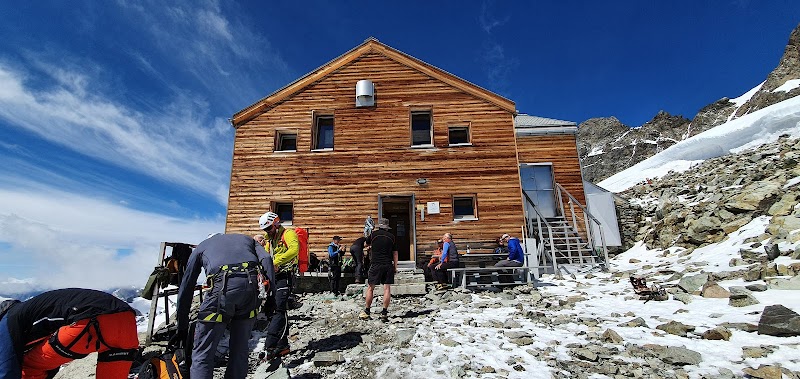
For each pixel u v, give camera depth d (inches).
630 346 179.0
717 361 156.6
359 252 405.7
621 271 421.7
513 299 325.4
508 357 177.9
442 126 548.4
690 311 228.4
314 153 539.5
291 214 537.6
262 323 258.8
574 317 245.1
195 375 119.6
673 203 605.6
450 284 416.2
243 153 545.3
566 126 649.0
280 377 158.6
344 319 272.2
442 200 517.3
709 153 1362.0
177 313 132.5
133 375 173.3
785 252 286.4
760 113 1379.2
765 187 440.8
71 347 92.9
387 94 561.9
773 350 156.9
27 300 96.5
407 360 178.7
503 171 526.0
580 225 610.9
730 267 312.3
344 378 165.8
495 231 502.3
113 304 100.3
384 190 523.5
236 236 143.4
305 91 567.8
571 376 154.6
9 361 87.5
